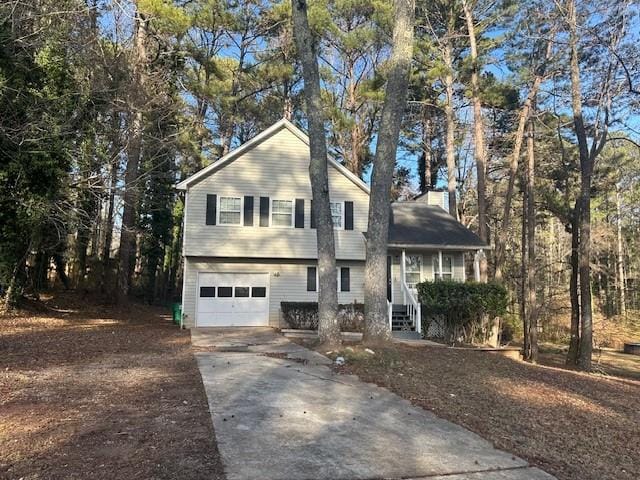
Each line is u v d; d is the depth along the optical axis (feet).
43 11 50.96
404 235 70.28
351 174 70.23
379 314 38.78
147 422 19.81
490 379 34.99
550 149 86.33
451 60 90.33
